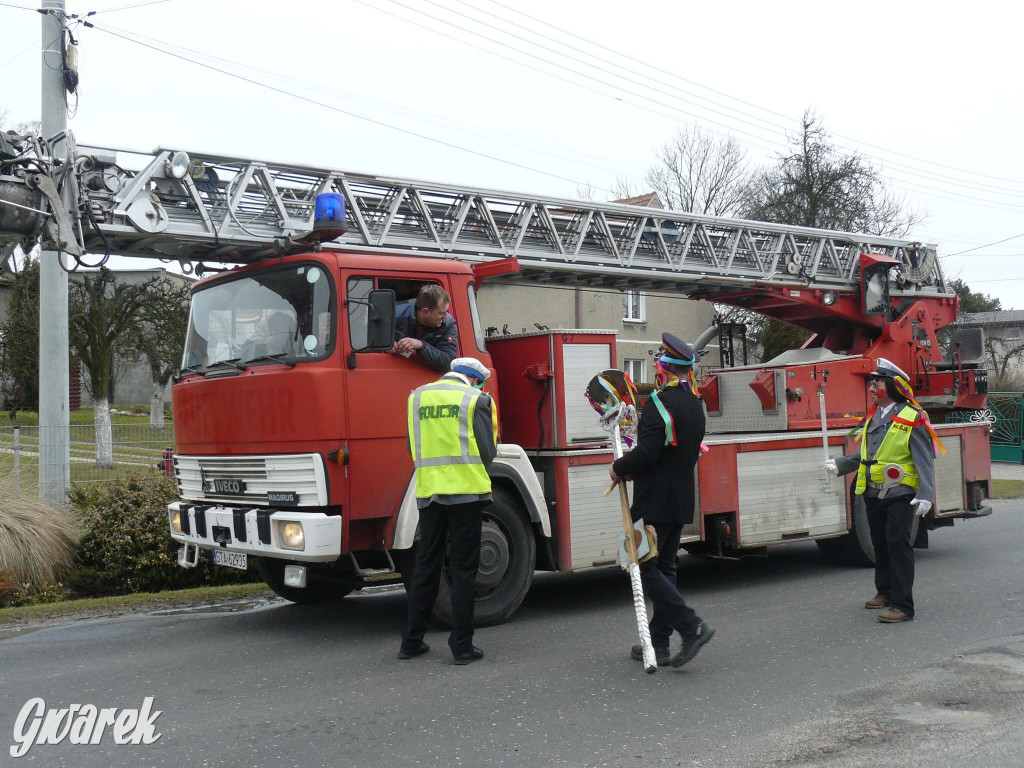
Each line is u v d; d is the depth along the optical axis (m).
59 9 9.95
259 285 6.84
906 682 5.35
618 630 6.79
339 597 8.39
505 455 7.03
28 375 22.38
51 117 9.95
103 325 19.75
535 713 4.87
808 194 33.38
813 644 6.25
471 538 5.83
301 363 6.32
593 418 7.62
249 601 8.38
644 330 30.30
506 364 7.79
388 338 6.31
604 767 4.12
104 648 6.46
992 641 6.24
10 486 9.45
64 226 6.70
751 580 8.95
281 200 7.58
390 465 6.48
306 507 6.31
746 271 10.71
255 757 4.29
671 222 10.14
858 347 11.84
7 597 8.50
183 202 7.26
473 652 5.91
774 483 8.90
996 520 13.29
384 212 8.12
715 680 5.44
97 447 10.73
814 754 4.25
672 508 5.55
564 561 7.36
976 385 11.06
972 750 4.29
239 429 6.63
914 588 8.19
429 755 4.29
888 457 7.00
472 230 8.70
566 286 9.96
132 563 9.10
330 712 4.92
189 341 7.40
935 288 12.22
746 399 9.86
